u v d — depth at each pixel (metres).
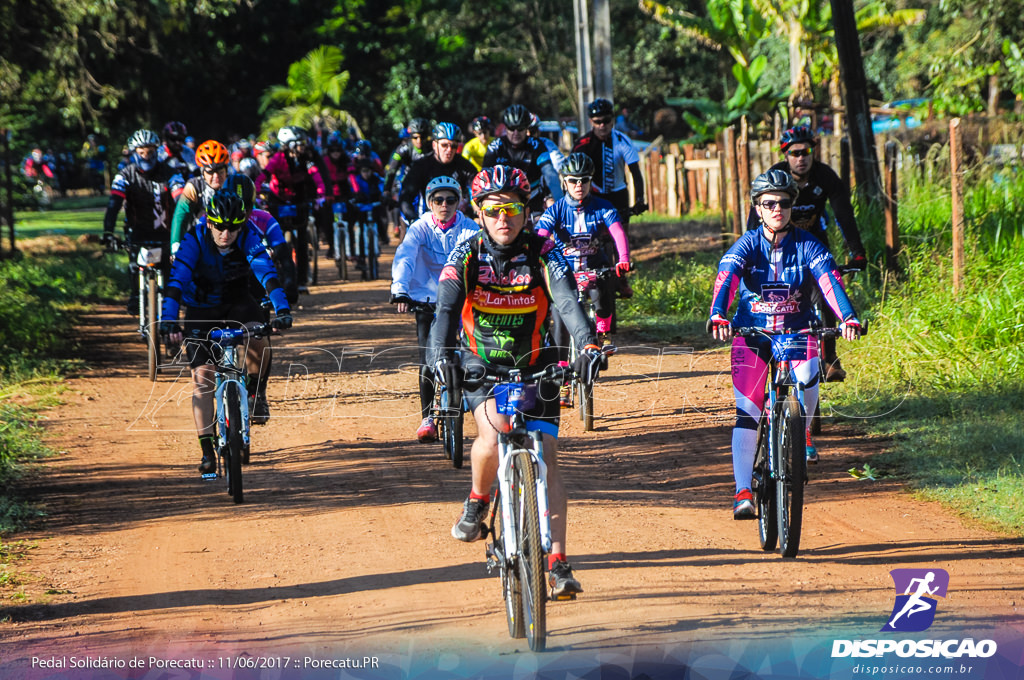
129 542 14.58
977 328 22.59
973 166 33.97
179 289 16.45
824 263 13.86
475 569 13.20
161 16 63.19
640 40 112.75
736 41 60.38
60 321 33.78
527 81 117.56
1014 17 50.19
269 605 12.10
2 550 14.17
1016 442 17.39
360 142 55.16
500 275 10.95
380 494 16.77
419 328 18.20
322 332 32.28
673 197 62.53
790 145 18.69
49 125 108.38
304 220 39.69
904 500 15.88
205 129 111.75
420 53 109.12
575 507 15.86
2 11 48.34
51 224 73.25
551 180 23.00
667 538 14.38
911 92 74.56
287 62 111.12
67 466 18.61
